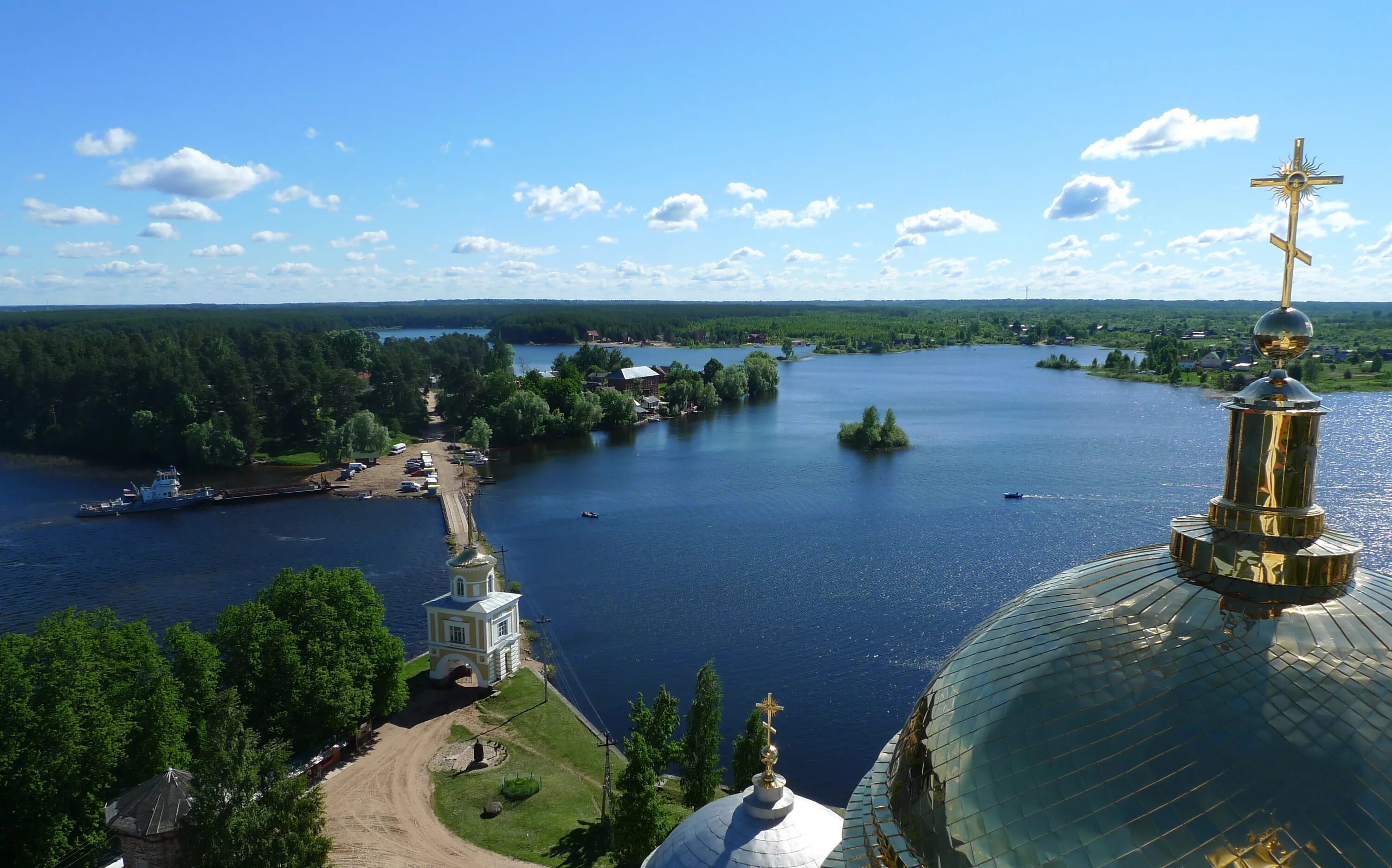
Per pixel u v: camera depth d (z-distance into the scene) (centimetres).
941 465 16338
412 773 5897
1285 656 1586
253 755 4044
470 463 17562
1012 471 15588
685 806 5453
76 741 4459
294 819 3972
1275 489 1747
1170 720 1559
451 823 5303
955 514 12912
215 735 3975
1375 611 1652
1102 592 1891
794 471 16262
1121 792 1523
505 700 7069
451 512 13750
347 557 11469
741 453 18312
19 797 4297
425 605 7306
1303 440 1728
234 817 3906
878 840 1873
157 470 17238
